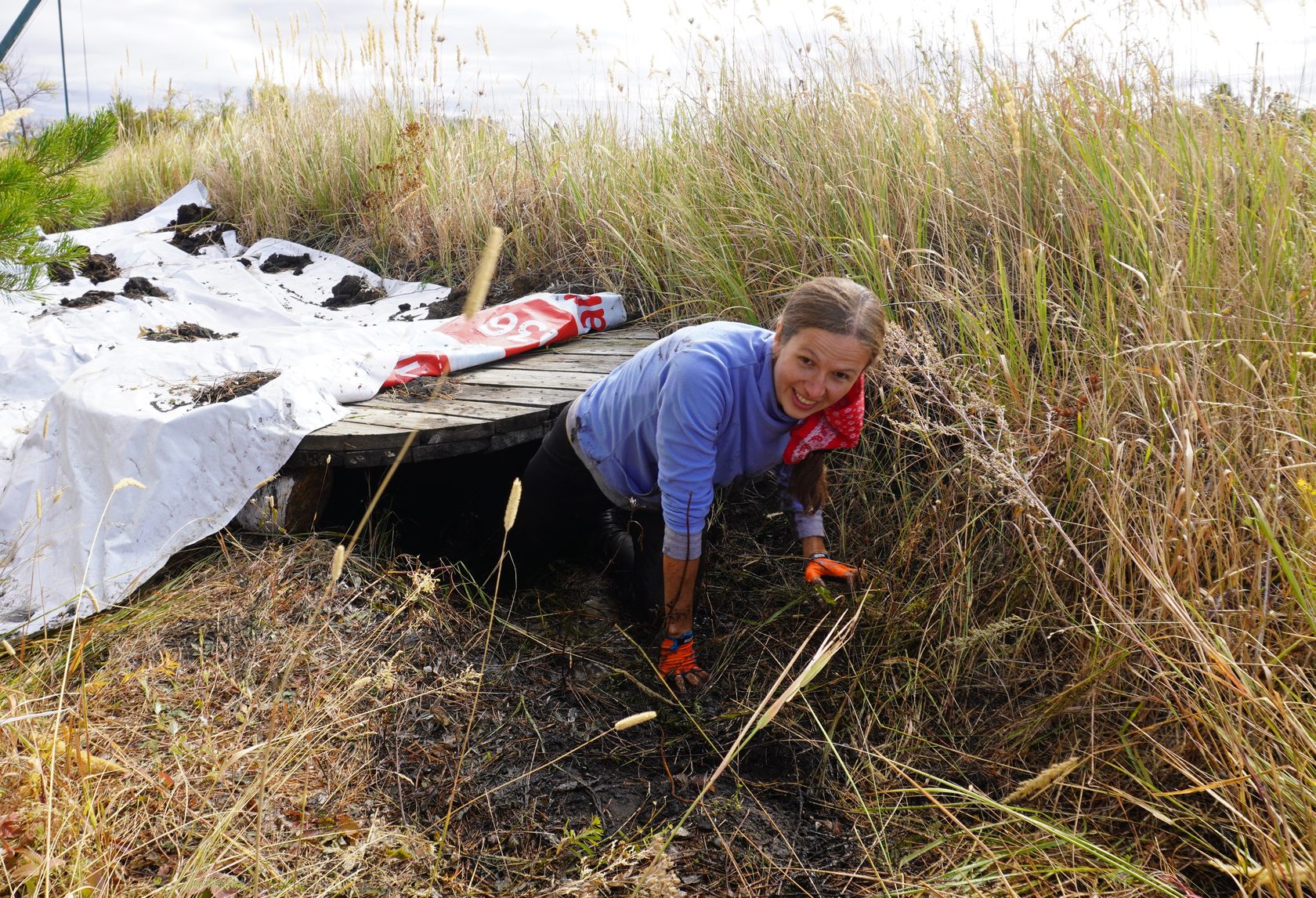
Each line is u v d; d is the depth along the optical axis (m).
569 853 2.31
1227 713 1.96
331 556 3.10
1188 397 2.50
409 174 6.60
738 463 2.74
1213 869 2.04
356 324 5.41
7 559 3.04
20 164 3.13
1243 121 3.70
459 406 3.61
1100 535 2.68
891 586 3.07
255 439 3.22
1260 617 2.13
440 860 2.22
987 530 2.98
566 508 3.23
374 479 3.59
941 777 2.52
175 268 6.27
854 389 2.57
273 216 7.11
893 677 2.83
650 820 2.45
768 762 2.71
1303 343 2.60
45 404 3.73
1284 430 2.46
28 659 2.66
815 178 4.32
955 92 4.32
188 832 2.05
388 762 2.49
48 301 5.18
